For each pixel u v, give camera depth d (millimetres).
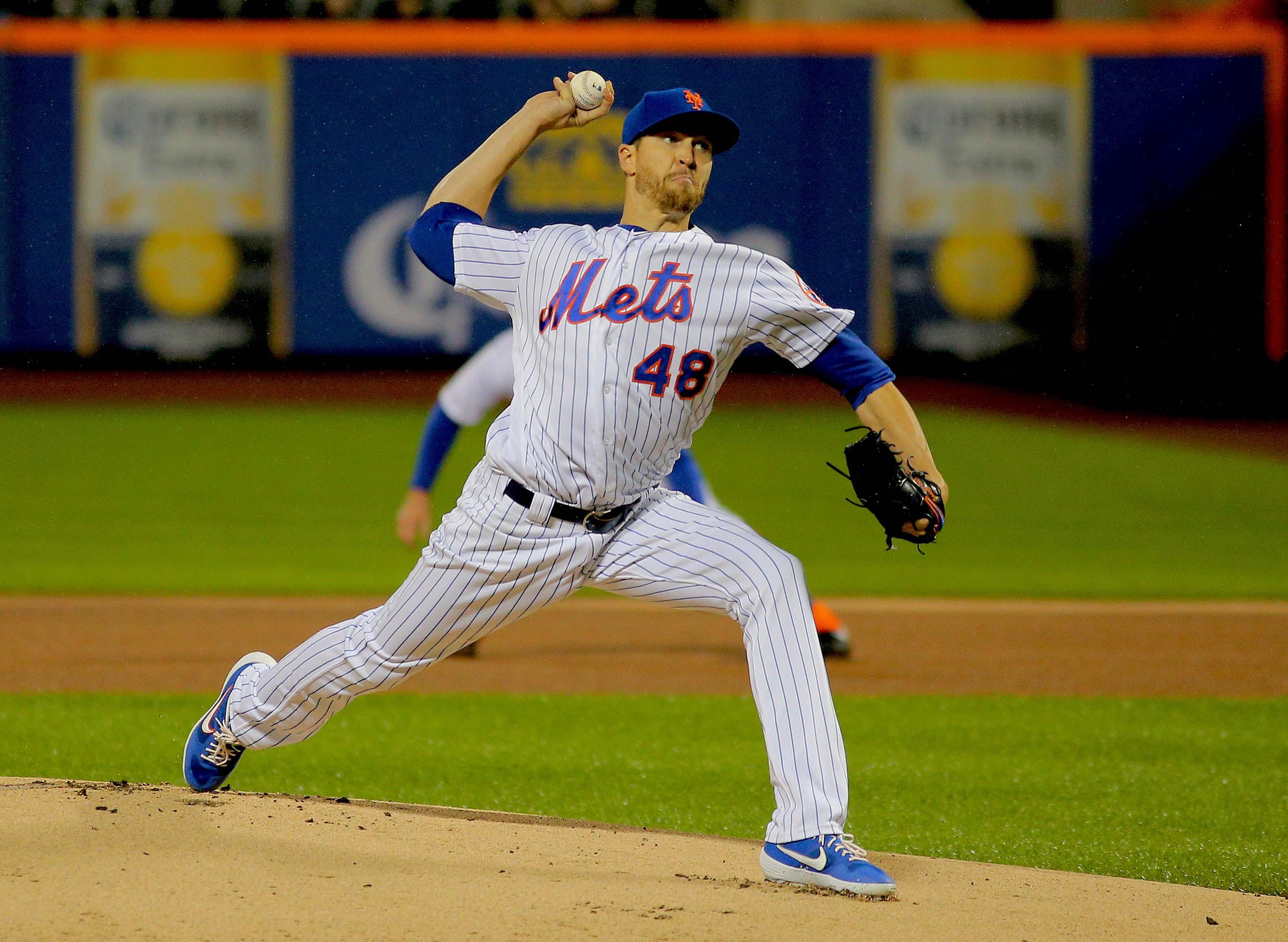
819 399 67688
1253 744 18125
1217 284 66625
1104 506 43969
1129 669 23203
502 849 11703
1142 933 10094
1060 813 14766
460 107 66625
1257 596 30609
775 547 10984
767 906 10219
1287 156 65625
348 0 72188
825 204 67062
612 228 11273
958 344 67750
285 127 66812
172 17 71938
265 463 48938
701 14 73188
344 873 10617
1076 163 66750
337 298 67625
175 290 67562
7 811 11812
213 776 12594
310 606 27750
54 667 21984
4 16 71062
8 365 68312
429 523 19156
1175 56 66000
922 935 9719
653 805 14766
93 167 66750
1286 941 10078
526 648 24531
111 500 41844
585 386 10594
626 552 11109
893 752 17516
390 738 17797
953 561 35000
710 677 22172
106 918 9328
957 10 73875
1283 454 55156
